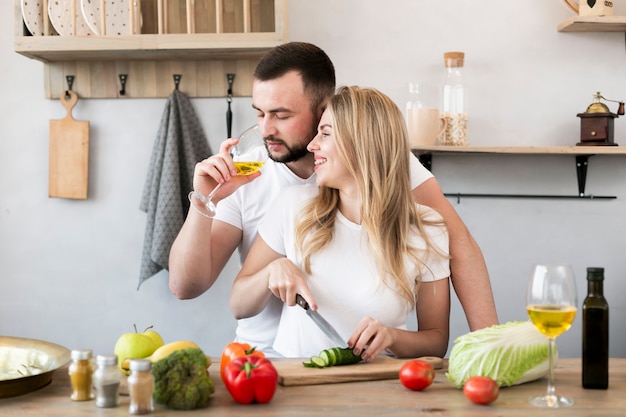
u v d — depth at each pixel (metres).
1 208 3.07
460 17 3.03
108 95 3.02
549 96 3.05
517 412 1.29
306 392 1.43
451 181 3.07
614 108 3.05
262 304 1.86
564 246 3.08
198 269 1.97
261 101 1.99
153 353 1.53
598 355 1.43
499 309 3.07
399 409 1.31
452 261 2.00
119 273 3.07
